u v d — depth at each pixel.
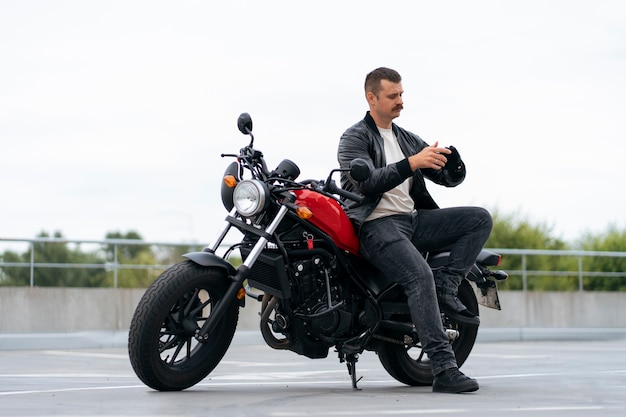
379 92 5.91
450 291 5.83
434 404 4.84
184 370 5.43
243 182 5.35
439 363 5.52
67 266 13.30
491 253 6.42
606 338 16.20
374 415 4.36
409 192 5.97
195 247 14.19
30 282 13.06
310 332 5.55
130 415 4.36
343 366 8.44
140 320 5.22
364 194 5.67
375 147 5.89
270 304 5.45
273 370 7.88
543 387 5.93
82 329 12.73
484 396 5.30
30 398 5.14
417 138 6.14
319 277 5.53
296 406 4.73
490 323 15.38
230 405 4.77
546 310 15.91
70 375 7.24
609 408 4.72
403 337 5.89
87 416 4.32
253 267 5.46
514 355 10.09
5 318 12.17
